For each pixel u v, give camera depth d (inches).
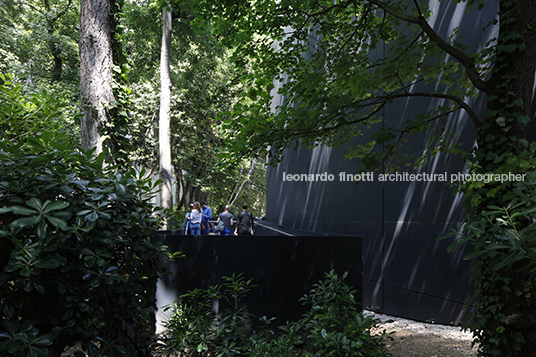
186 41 717.9
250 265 242.2
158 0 247.1
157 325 243.3
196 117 879.1
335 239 243.9
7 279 89.1
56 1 823.1
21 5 790.5
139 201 125.3
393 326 288.7
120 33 239.5
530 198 124.3
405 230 329.7
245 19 228.7
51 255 94.9
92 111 219.0
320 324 161.0
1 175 98.2
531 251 110.0
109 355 103.3
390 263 347.9
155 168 853.2
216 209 1310.3
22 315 98.3
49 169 103.3
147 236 125.6
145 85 786.2
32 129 207.8
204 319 171.3
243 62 229.9
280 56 226.5
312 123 176.9
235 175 1030.4
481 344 158.1
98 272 103.3
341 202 441.1
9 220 97.8
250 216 464.4
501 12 157.5
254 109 188.5
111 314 116.6
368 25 212.1
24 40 740.7
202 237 246.8
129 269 115.0
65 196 105.5
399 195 340.2
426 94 175.9
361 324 147.3
